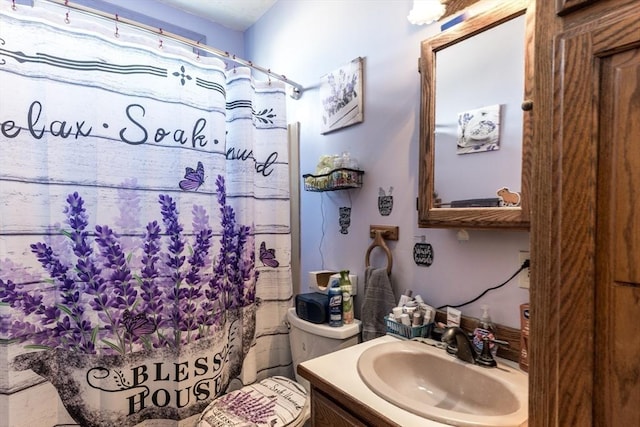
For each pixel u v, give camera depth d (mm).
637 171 421
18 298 1145
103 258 1280
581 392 473
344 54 1623
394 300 1362
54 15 1179
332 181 1514
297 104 1955
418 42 1286
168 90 1385
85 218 1254
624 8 429
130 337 1331
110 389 1296
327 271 1711
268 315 1800
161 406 1399
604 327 451
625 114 429
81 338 1262
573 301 479
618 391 441
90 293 1267
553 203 500
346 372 976
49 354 1214
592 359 462
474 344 1053
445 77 1131
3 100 1097
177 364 1396
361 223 1549
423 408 779
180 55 1403
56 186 1207
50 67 1178
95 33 1245
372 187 1490
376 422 776
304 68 1895
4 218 1113
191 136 1428
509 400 862
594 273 458
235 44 2461
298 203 1915
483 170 1033
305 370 993
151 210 1361
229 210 1611
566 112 482
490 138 1016
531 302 534
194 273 1427
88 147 1248
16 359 1144
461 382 995
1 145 1099
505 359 1033
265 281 1787
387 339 1219
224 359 1558
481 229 1027
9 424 1126
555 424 502
